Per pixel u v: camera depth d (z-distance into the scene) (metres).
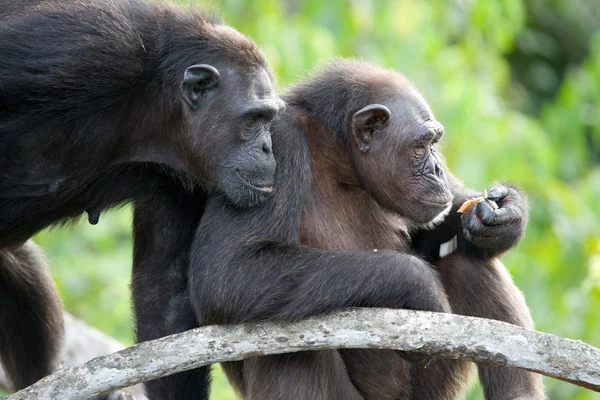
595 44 26.30
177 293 14.06
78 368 11.72
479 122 22.94
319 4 23.62
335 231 13.92
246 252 12.78
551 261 21.08
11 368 15.93
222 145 13.45
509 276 14.60
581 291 19.33
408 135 13.77
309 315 12.31
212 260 12.83
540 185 22.34
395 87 14.11
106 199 14.16
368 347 11.80
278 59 21.64
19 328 15.66
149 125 13.92
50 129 13.28
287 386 12.88
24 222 13.90
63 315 16.11
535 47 35.03
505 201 13.98
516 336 11.39
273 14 22.30
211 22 14.27
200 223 13.30
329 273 12.52
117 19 13.46
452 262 14.39
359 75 14.31
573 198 22.47
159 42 13.83
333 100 14.14
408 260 12.67
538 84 35.06
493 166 22.66
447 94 23.05
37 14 13.22
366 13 23.67
